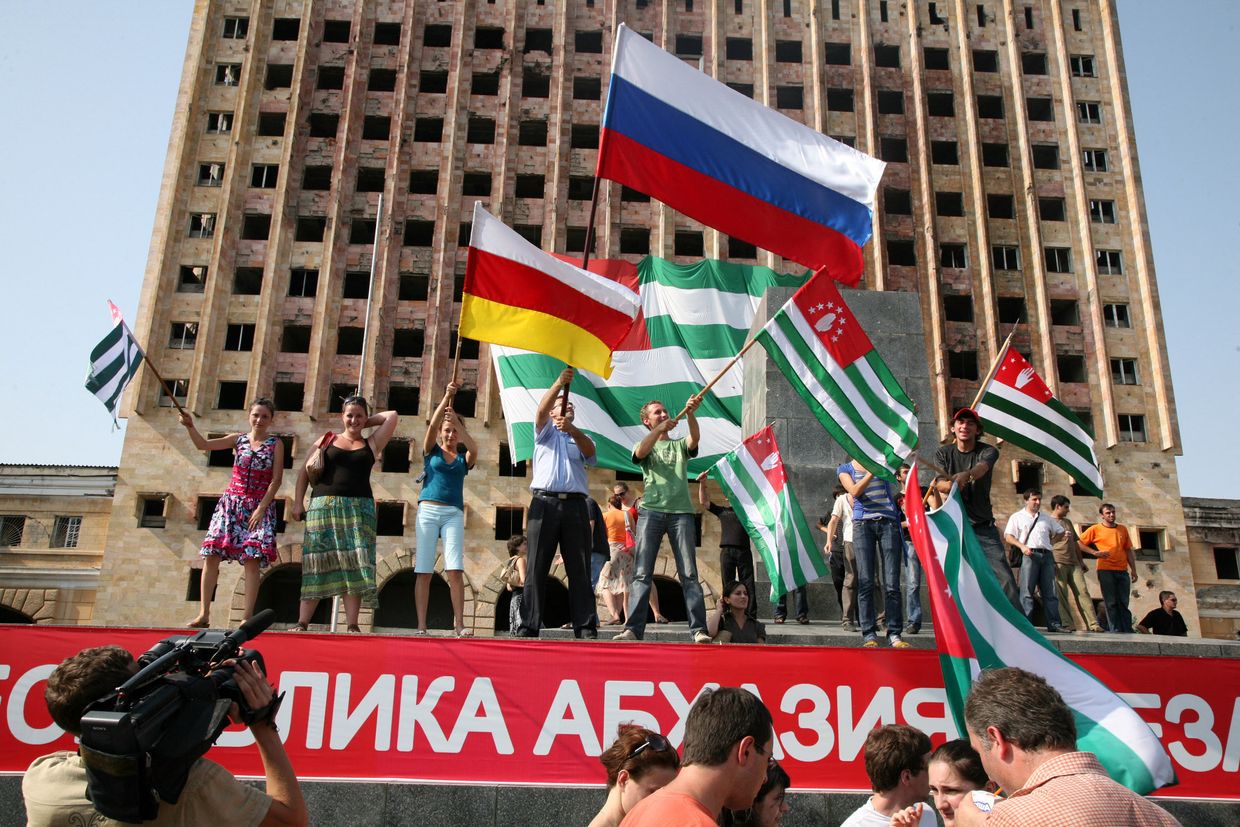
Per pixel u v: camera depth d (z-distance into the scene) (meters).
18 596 39.31
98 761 2.94
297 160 44.97
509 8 48.31
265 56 47.06
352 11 47.88
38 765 3.67
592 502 13.47
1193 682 7.55
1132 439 43.84
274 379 41.59
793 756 7.19
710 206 9.55
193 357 41.84
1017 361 11.88
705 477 11.59
